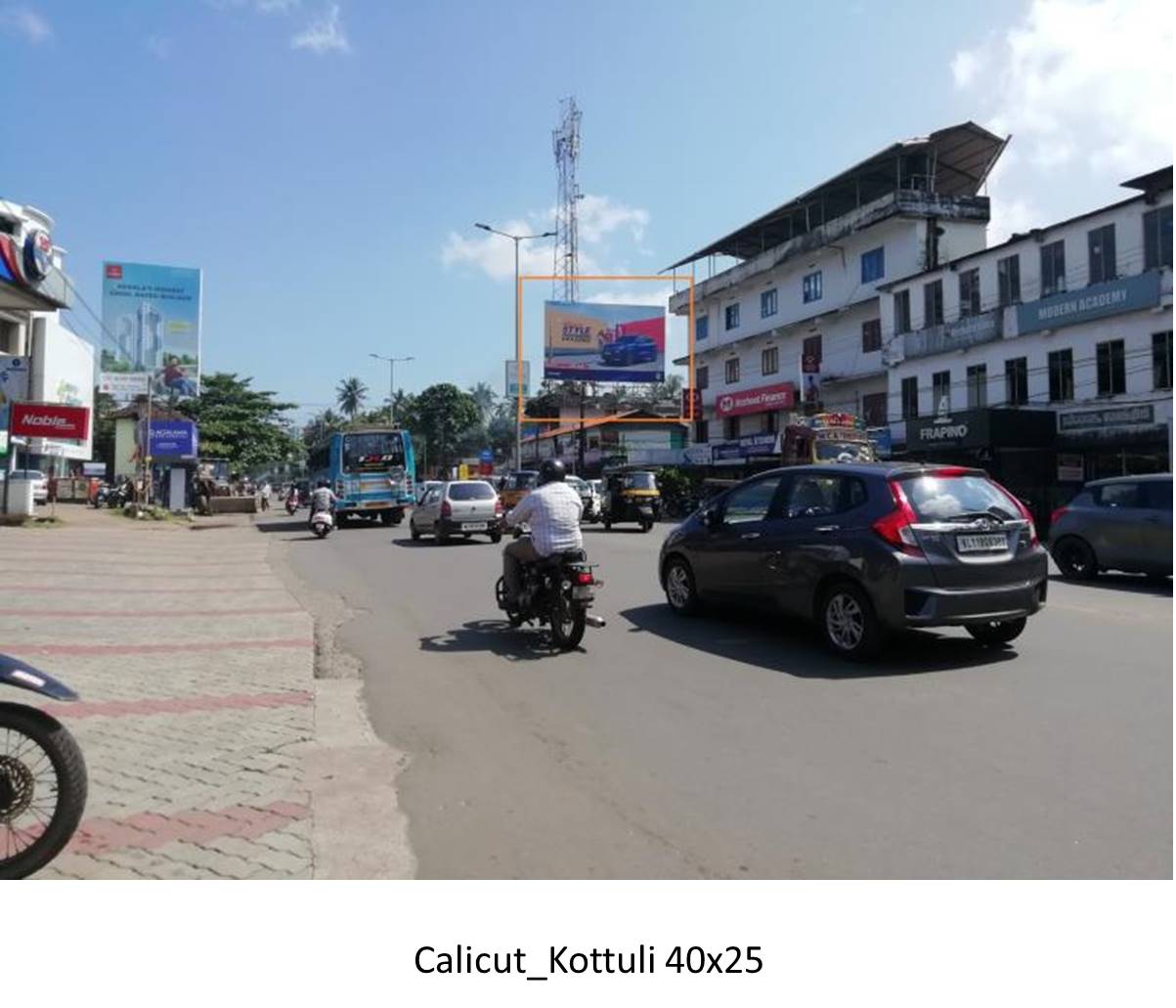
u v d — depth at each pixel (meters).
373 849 3.92
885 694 6.18
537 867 3.74
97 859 3.82
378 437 28.06
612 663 7.30
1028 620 9.05
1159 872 3.62
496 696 6.41
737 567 8.23
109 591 12.02
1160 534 12.00
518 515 8.07
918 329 33.06
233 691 6.57
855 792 4.45
